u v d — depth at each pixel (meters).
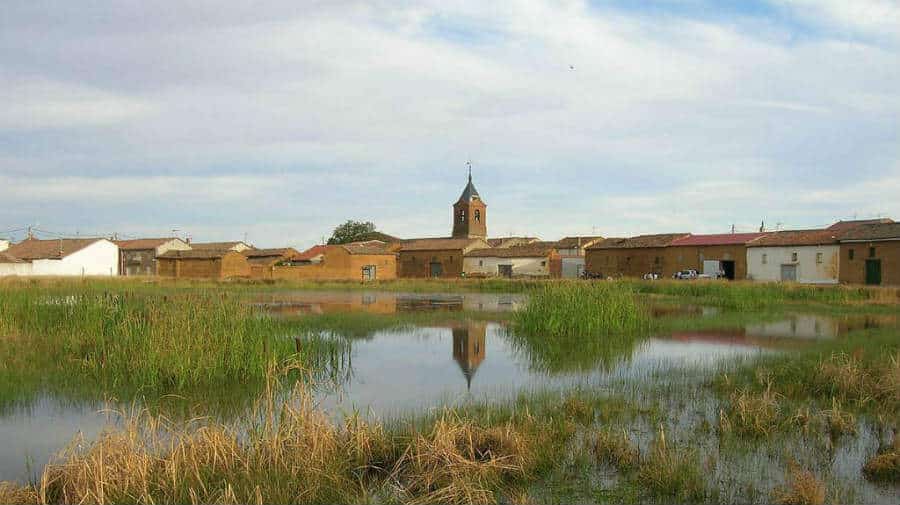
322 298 46.00
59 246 81.25
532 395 14.33
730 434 11.27
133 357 16.88
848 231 56.69
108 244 82.94
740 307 36.81
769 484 9.19
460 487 8.59
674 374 17.00
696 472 9.25
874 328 27.02
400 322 29.23
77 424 12.62
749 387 14.69
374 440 10.28
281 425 10.58
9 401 14.26
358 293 52.41
